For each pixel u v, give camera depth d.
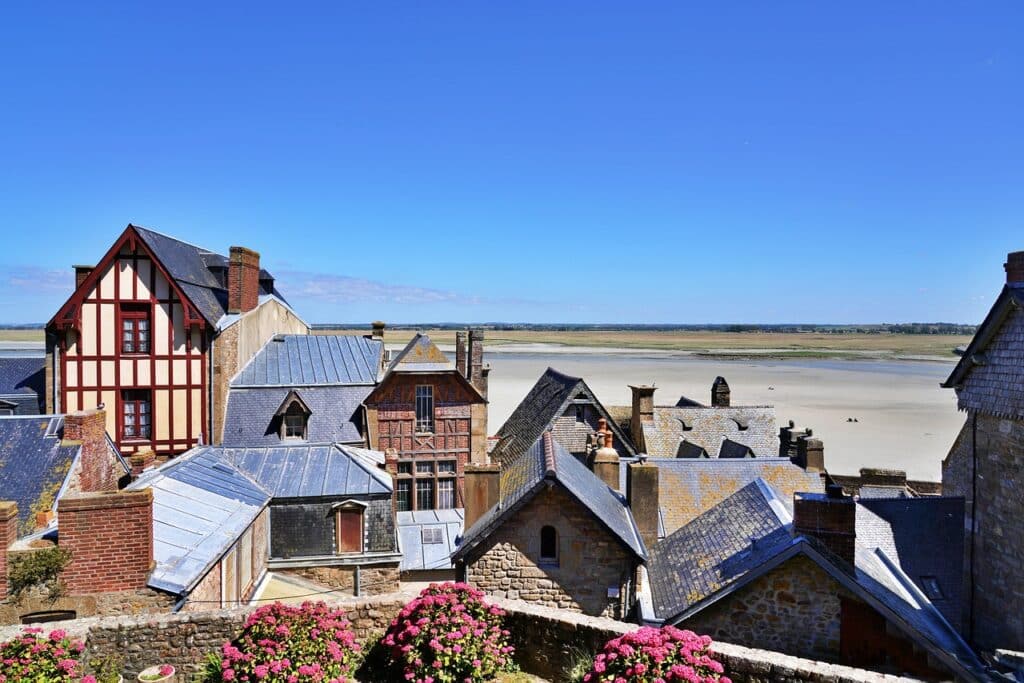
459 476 29.09
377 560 19.20
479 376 31.97
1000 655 13.14
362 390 29.92
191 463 19.08
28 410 28.61
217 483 18.36
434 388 28.95
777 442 33.53
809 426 61.56
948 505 18.80
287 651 10.05
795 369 121.75
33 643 9.64
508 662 11.16
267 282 36.16
